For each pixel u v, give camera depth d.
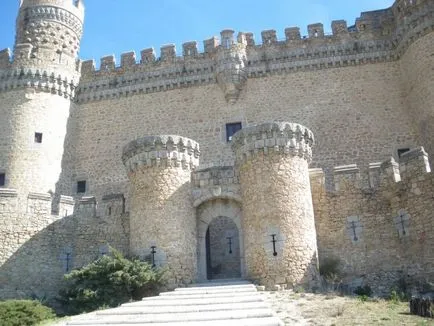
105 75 33.47
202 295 15.02
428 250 18.53
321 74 30.78
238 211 20.22
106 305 17.16
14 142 29.91
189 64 32.41
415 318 11.66
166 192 19.62
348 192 20.84
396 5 30.05
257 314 11.53
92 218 22.30
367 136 28.83
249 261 18.42
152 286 18.05
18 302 15.90
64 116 32.00
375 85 29.89
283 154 19.09
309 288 17.44
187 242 19.34
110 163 31.20
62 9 33.69
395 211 19.92
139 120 31.95
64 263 21.41
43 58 32.12
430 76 27.25
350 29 32.19
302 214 18.53
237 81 30.92
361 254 19.88
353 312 12.62
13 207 21.02
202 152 30.11
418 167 19.55
